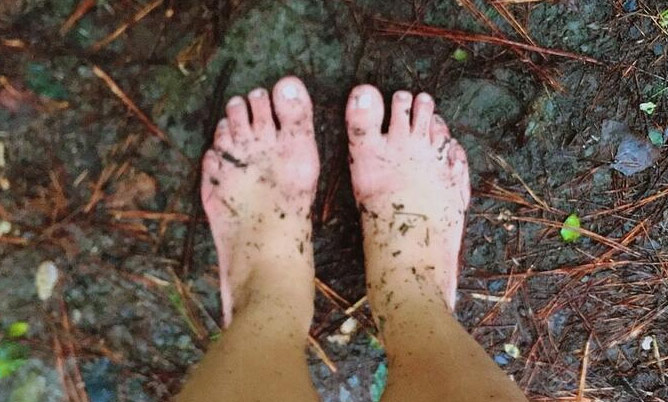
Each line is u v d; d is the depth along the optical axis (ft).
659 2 2.44
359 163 2.31
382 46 2.34
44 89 2.21
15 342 2.25
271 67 2.30
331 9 2.31
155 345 2.34
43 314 2.27
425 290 2.19
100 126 2.25
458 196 2.35
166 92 2.27
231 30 2.27
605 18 2.43
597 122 2.45
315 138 2.34
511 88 2.40
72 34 2.21
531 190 2.46
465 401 1.80
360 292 2.41
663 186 2.50
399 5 2.33
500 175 2.44
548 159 2.45
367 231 2.30
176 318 2.34
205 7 2.25
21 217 2.24
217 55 2.27
